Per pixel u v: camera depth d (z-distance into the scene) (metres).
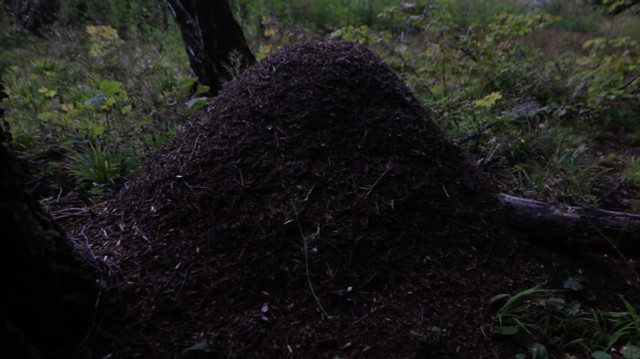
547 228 2.25
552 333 1.78
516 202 2.36
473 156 3.34
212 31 4.05
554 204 2.34
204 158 2.17
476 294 1.89
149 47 6.09
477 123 3.71
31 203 1.44
